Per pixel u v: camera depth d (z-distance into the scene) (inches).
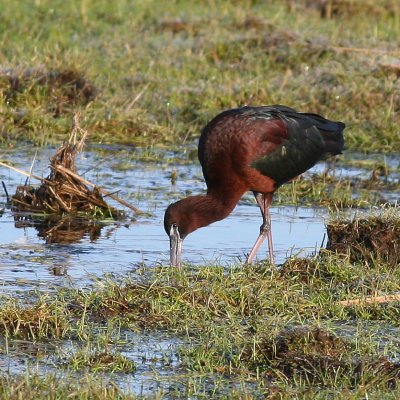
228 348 354.3
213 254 470.0
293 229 512.1
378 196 570.6
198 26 840.9
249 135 465.1
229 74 744.3
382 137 668.1
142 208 541.6
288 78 730.8
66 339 365.7
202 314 387.2
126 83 721.0
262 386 330.3
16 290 409.4
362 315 390.6
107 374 335.9
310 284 418.0
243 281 413.4
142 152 637.9
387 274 426.9
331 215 495.8
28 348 356.2
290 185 581.0
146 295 398.9
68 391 311.1
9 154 618.2
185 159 635.5
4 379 319.3
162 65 751.7
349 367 339.3
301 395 321.4
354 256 458.9
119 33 828.0
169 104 690.8
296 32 811.4
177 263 436.5
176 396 321.7
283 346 352.8
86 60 722.2
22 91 679.1
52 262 449.4
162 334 372.5
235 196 472.1
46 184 536.7
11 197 541.6
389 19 901.2
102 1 903.1
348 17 897.5
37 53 719.1
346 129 668.7
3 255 457.7
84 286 415.8
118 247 476.4
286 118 482.9
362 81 724.7
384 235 462.0
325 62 759.7
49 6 874.8
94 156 626.8
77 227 509.4
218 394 324.2
